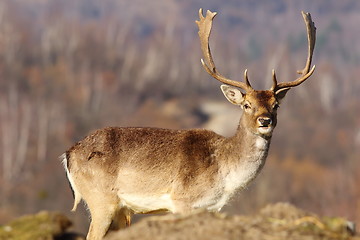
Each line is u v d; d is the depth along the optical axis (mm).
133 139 47156
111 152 46812
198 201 46094
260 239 34281
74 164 47438
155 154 46500
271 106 45969
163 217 36594
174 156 46344
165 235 34875
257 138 45812
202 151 46438
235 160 46062
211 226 35281
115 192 46875
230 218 36625
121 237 35406
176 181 46156
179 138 47031
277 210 39094
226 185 46219
